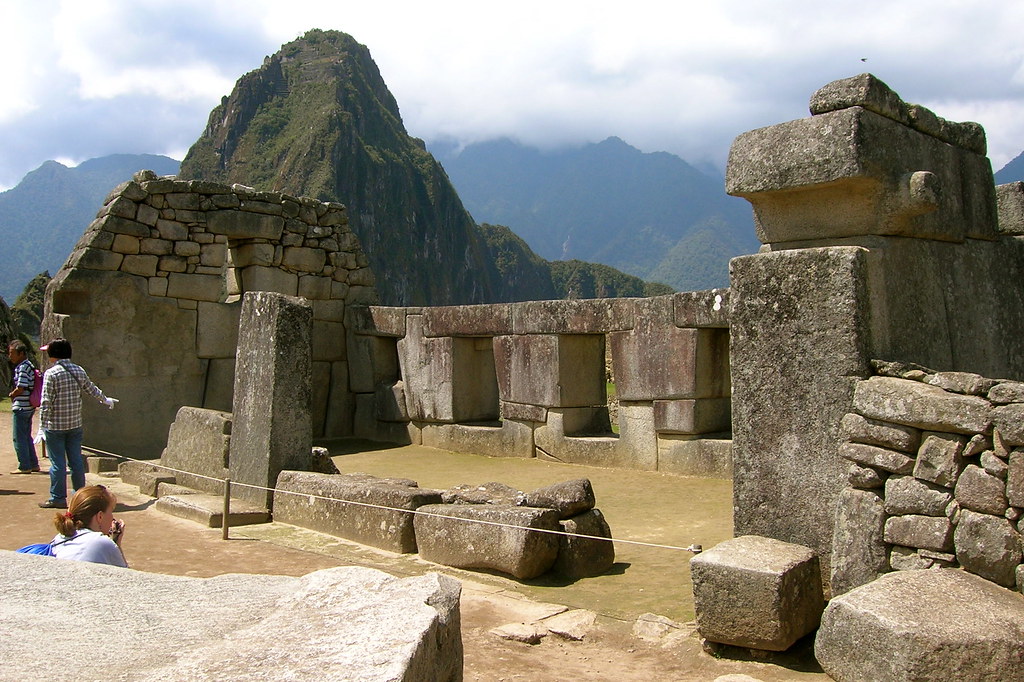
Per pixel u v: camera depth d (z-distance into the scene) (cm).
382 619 253
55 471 815
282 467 793
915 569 424
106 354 1149
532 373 1108
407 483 714
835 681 395
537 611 525
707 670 438
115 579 300
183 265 1216
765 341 498
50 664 225
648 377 992
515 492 690
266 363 803
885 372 466
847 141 473
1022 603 386
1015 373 611
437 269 13288
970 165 584
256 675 214
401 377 1279
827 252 477
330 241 1359
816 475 478
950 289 551
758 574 432
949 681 355
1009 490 399
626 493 888
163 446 1191
